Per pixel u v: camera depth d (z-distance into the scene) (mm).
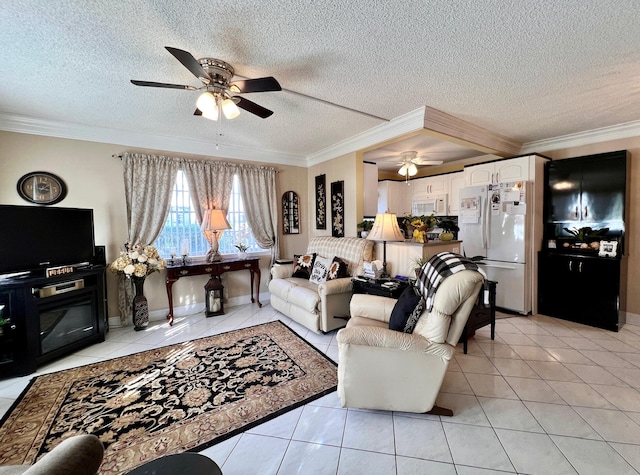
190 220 4008
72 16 1508
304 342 2936
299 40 1738
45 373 2375
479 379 2223
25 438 1644
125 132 3473
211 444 1598
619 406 1878
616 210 3229
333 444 1595
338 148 4164
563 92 2461
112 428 1723
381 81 2260
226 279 4277
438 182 5438
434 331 1682
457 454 1510
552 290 3652
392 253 3260
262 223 4508
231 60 1948
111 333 3244
